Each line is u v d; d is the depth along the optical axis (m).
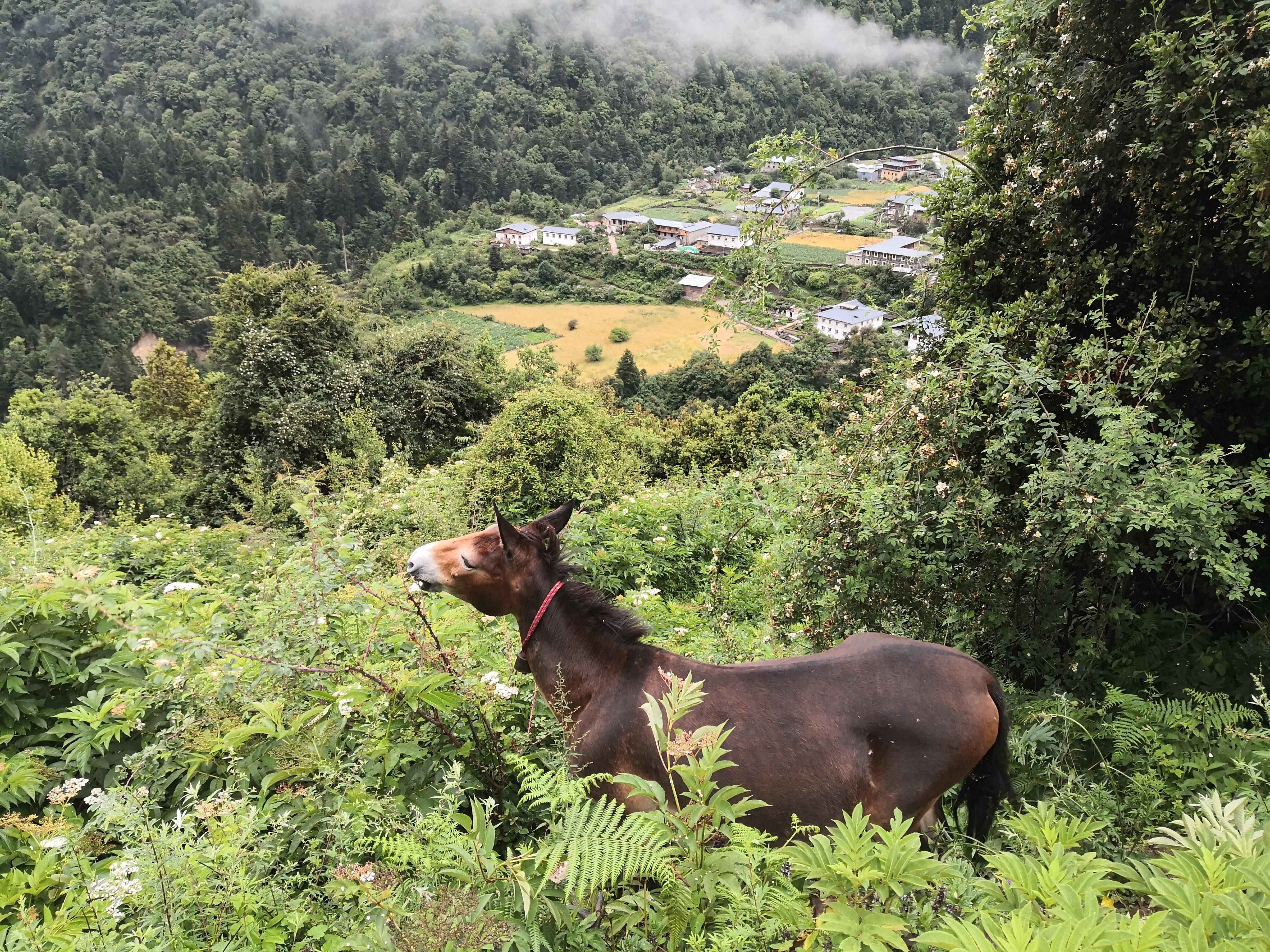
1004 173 5.86
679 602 7.18
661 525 8.09
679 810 2.38
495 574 3.33
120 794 2.78
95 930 2.40
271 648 3.82
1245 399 4.66
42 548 6.15
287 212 120.62
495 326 88.50
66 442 27.33
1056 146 5.38
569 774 3.07
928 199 6.27
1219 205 4.57
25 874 2.79
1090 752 4.00
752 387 25.88
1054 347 4.92
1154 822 3.32
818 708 2.80
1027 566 4.26
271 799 3.25
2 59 172.38
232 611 5.34
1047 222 5.39
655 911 2.13
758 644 5.20
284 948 2.61
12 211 102.50
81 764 3.51
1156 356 4.31
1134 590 4.87
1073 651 4.62
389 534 7.96
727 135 170.25
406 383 19.83
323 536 5.68
